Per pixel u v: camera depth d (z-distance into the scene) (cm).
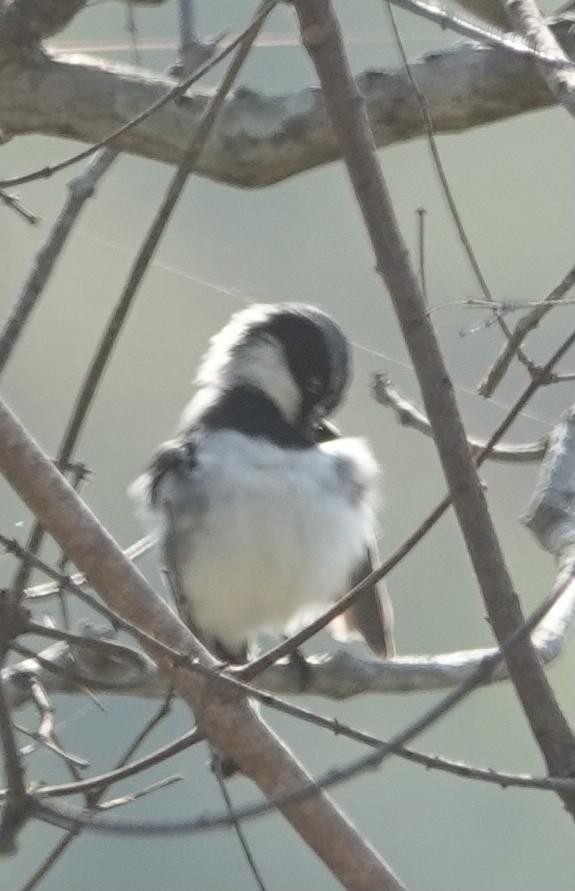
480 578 548
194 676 548
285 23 980
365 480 1023
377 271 545
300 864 1461
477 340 1041
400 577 1467
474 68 789
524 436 1054
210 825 489
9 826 514
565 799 545
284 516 980
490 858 1523
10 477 539
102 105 805
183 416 1075
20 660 892
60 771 1203
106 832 494
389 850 1519
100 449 1357
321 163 808
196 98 802
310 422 1046
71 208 714
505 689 1562
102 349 550
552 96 786
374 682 838
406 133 810
